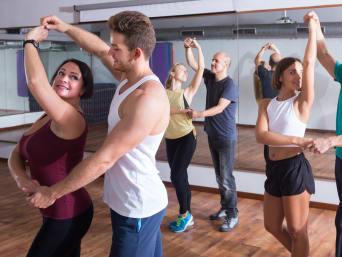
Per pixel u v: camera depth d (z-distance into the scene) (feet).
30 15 18.78
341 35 12.63
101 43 6.70
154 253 5.89
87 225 6.35
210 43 14.74
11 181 16.96
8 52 19.34
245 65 14.23
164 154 16.22
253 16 13.89
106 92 16.80
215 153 11.91
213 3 14.69
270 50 13.73
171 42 15.40
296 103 7.62
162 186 5.46
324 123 13.24
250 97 14.24
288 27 13.37
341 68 7.71
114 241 5.37
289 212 7.54
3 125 20.04
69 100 6.12
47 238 5.97
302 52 13.25
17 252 10.31
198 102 15.25
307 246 7.64
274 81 7.95
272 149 7.79
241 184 14.69
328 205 13.33
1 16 19.57
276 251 10.32
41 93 5.29
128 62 5.04
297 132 7.59
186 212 11.75
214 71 11.59
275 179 7.70
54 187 5.04
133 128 4.62
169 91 11.51
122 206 5.23
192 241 10.98
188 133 11.37
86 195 6.30
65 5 17.83
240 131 14.51
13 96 19.58
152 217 5.25
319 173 13.38
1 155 20.48
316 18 7.43
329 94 13.08
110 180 5.35
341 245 7.40
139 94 4.76
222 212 12.59
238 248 10.53
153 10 15.87
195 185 15.64
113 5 16.58
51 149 5.82
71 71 6.01
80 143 5.96
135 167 5.08
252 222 12.28
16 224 12.25
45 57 18.07
